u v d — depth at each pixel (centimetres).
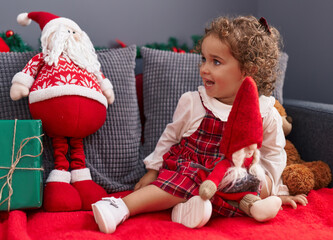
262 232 87
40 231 91
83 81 115
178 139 119
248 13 203
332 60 165
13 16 159
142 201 99
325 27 168
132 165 134
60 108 109
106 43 175
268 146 116
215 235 86
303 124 139
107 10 174
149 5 182
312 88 177
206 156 108
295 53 187
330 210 103
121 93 136
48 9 163
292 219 98
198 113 114
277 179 114
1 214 101
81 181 116
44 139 122
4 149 99
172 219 99
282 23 193
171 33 188
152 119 142
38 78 114
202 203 92
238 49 104
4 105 121
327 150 126
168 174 104
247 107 90
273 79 114
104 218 88
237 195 100
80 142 122
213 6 195
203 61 111
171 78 143
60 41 117
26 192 100
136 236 86
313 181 116
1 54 124
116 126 133
